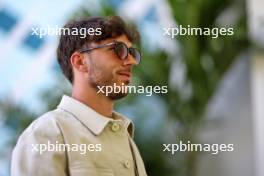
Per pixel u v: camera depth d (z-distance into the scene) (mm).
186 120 4883
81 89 1436
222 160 5223
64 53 1472
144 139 4848
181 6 4859
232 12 5152
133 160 1494
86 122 1376
